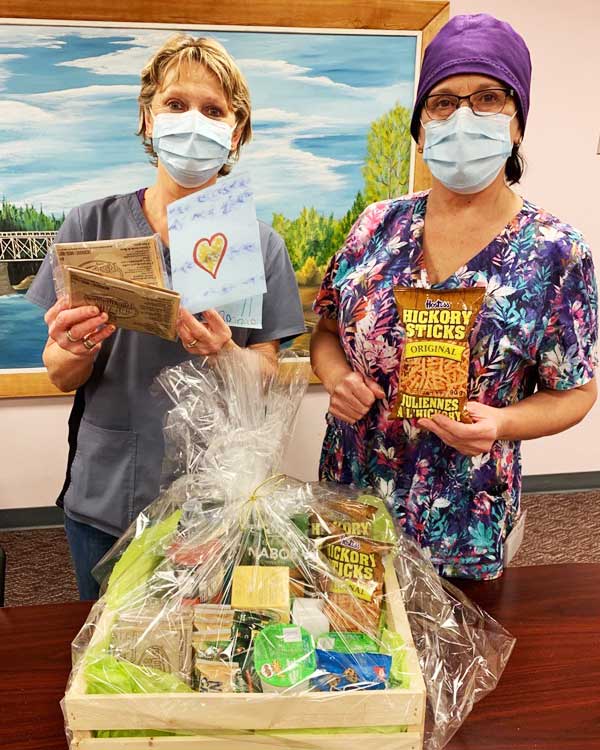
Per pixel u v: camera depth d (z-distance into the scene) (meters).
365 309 1.01
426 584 0.84
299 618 0.73
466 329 0.86
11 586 2.20
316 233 2.24
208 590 0.78
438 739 0.71
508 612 0.94
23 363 2.26
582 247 0.93
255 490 0.87
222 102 1.09
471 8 2.09
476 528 1.02
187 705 0.64
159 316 0.91
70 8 1.85
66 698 0.63
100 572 0.90
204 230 0.97
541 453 2.76
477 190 0.94
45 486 2.48
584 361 0.97
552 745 0.73
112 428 1.20
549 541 2.50
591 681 0.82
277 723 0.65
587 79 2.24
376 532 0.88
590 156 2.36
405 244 1.01
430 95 0.93
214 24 1.93
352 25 1.98
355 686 0.65
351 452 1.11
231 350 1.02
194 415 0.96
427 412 0.89
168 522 0.89
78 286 0.91
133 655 0.70
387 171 2.19
